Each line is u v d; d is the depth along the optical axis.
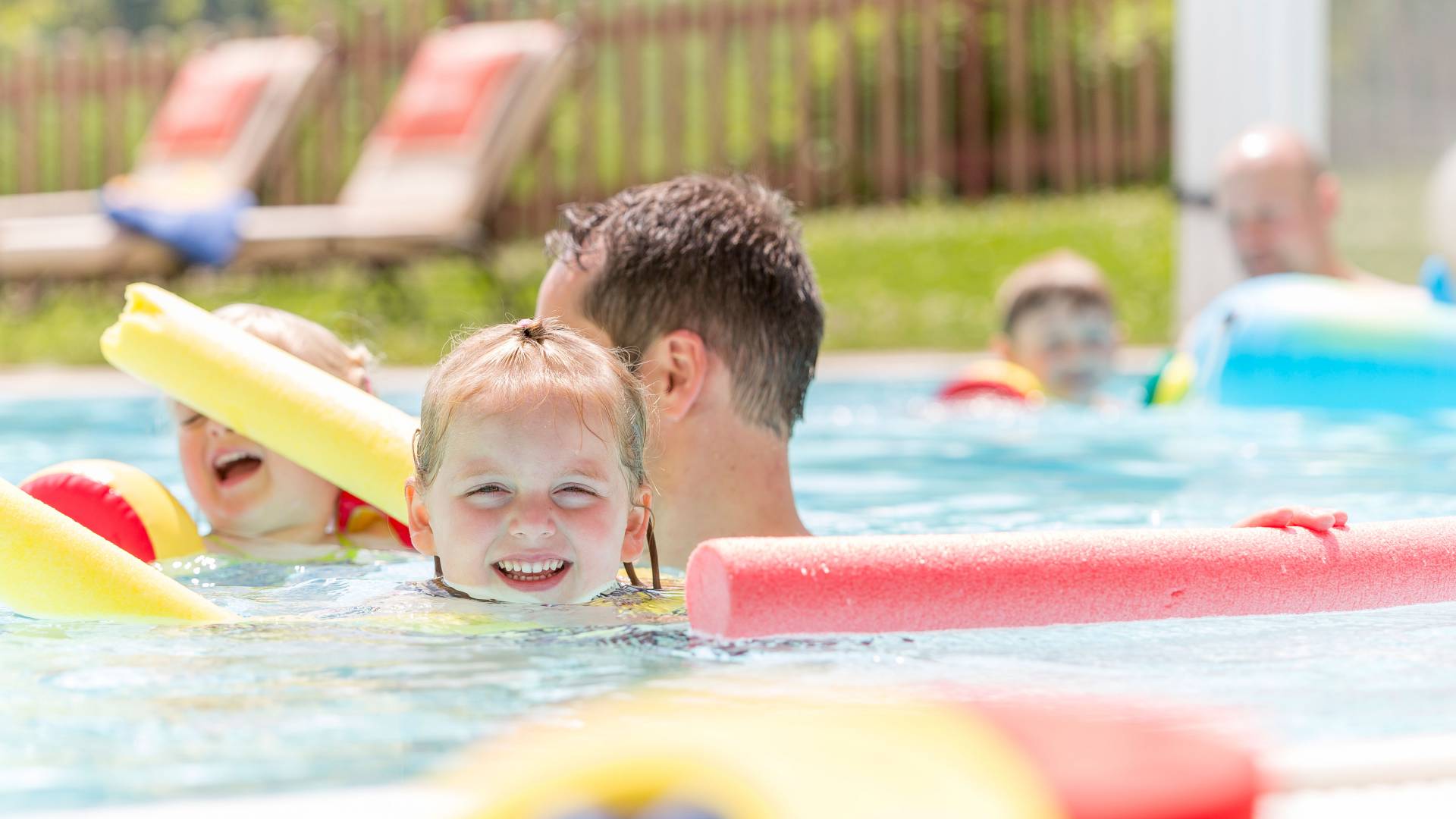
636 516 3.05
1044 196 17.50
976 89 17.73
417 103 13.88
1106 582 2.48
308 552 3.61
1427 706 1.98
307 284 15.23
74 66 18.48
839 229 16.52
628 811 1.04
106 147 18.50
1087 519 4.30
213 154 14.55
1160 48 17.64
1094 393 8.18
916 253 15.26
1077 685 2.10
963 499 4.79
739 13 17.17
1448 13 10.68
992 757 1.08
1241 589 2.56
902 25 18.14
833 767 1.05
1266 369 7.14
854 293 14.27
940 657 2.27
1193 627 2.51
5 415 7.97
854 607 2.34
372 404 3.25
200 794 1.62
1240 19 10.57
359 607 2.78
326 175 17.66
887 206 17.44
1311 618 2.60
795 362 3.44
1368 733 1.85
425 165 13.48
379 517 3.71
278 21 22.97
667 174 17.44
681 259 3.31
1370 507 4.43
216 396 3.23
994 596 2.41
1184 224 10.77
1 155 18.89
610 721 1.87
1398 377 6.91
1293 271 8.31
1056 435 6.62
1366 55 10.70
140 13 24.98
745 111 18.91
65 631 2.50
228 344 3.26
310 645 2.39
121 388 9.44
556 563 2.82
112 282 13.74
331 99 17.61
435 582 3.02
